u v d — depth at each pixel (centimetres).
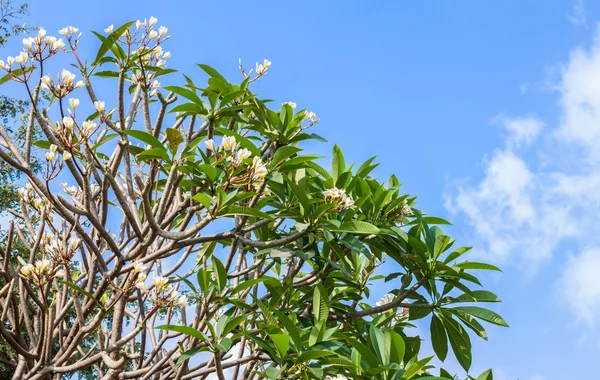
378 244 410
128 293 332
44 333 311
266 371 301
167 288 367
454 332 404
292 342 321
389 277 424
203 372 348
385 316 453
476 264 390
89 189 307
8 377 654
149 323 412
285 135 374
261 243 332
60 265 346
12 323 332
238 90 357
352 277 410
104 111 306
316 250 391
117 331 337
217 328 313
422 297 413
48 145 318
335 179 415
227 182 287
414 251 412
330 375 349
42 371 313
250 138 389
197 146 345
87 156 309
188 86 383
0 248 350
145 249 314
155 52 352
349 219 375
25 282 300
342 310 424
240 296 395
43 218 327
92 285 336
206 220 300
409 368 316
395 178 453
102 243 392
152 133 353
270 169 326
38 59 284
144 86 352
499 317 393
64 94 285
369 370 310
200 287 322
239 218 354
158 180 366
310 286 433
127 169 348
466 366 401
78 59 330
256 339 305
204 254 404
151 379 354
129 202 341
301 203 351
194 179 333
